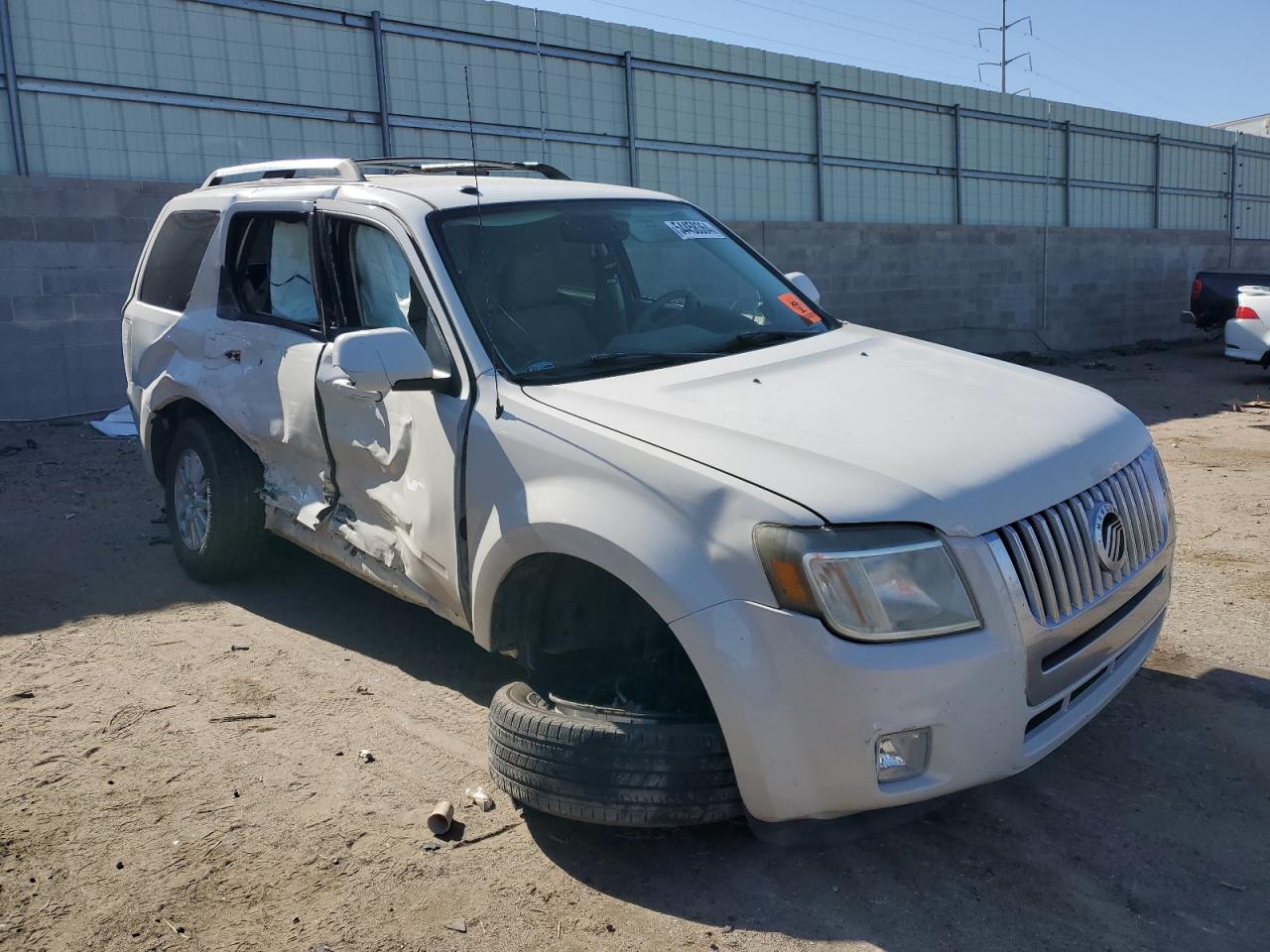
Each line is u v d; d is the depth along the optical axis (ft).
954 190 71.10
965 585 9.08
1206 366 61.62
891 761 8.99
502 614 11.54
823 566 8.83
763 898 9.80
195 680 14.73
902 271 64.49
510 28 48.32
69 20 37.32
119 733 13.21
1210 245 86.94
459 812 11.35
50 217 36.09
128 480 27.25
